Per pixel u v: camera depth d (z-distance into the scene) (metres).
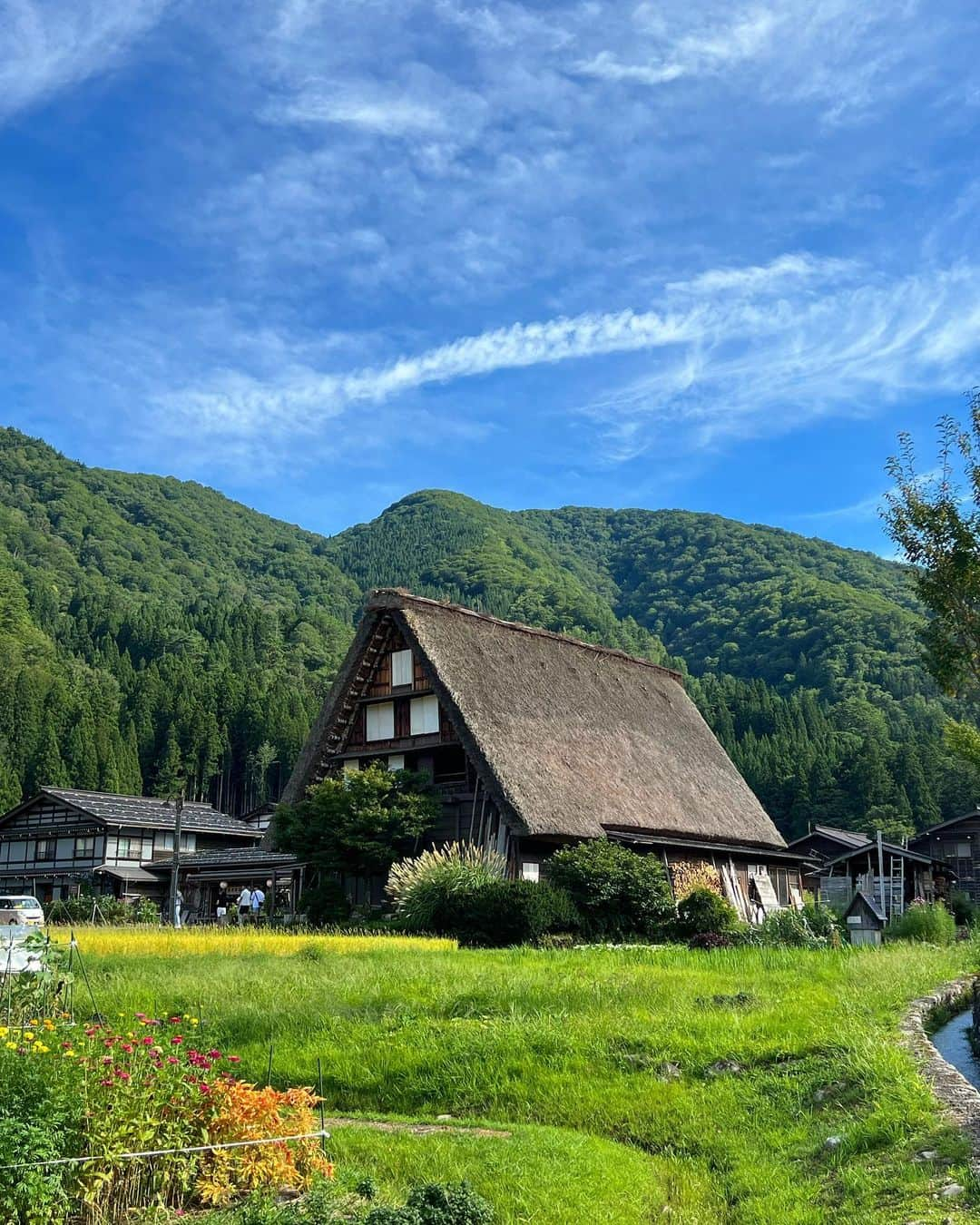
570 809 32.25
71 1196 8.41
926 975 17.33
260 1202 9.24
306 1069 14.70
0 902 33.66
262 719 111.94
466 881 27.69
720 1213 9.70
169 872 61.44
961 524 17.98
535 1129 12.25
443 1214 8.85
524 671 37.56
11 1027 10.03
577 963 19.89
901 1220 8.08
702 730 47.06
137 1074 9.59
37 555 186.12
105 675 120.12
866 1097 11.12
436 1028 15.50
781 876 44.06
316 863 33.59
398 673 36.50
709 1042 13.84
